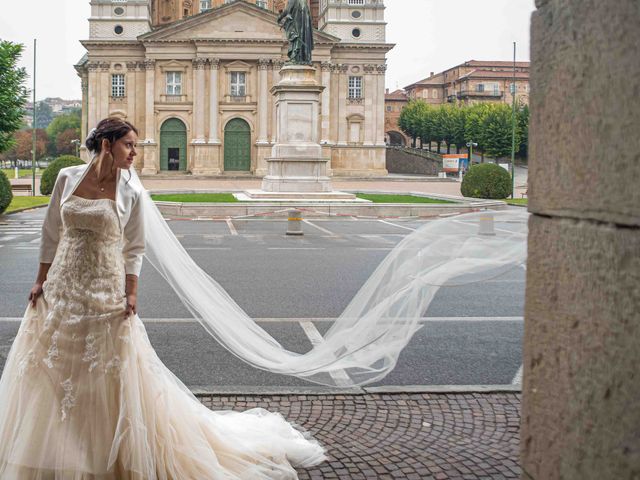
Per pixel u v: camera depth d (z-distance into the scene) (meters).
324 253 17.27
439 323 9.18
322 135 69.00
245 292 11.45
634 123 1.96
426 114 102.88
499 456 4.73
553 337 2.42
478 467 4.54
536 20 2.51
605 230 2.12
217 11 65.81
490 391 6.12
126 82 67.38
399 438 5.04
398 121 113.06
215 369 6.82
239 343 5.00
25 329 4.01
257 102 67.19
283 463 4.44
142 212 4.18
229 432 4.58
